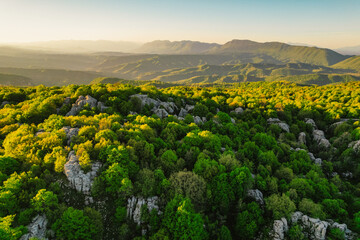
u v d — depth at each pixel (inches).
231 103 6309.1
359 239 2015.3
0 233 1369.3
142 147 2694.4
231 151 3110.2
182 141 3289.9
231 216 2292.1
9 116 3779.5
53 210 1827.0
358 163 3683.6
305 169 3393.2
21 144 2468.0
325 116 5743.1
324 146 4522.6
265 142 3922.2
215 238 2014.0
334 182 3225.9
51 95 4965.6
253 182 2578.7
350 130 4611.2
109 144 2501.2
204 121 4911.4
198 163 2603.3
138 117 3890.3
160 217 2011.6
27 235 1610.5
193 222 1824.6
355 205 2586.1
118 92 4972.9
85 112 3954.2
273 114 5492.1
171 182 2274.9
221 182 2358.5
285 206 2233.0
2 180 1982.0
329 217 2348.7
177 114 5378.9
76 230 1710.1
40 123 3501.5
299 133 4975.4
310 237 2069.4
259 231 2165.4
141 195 2144.4
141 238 1886.1
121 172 2130.9
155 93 5797.2
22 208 1813.5
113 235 1947.6
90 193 2095.2
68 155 2383.1
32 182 1979.6
